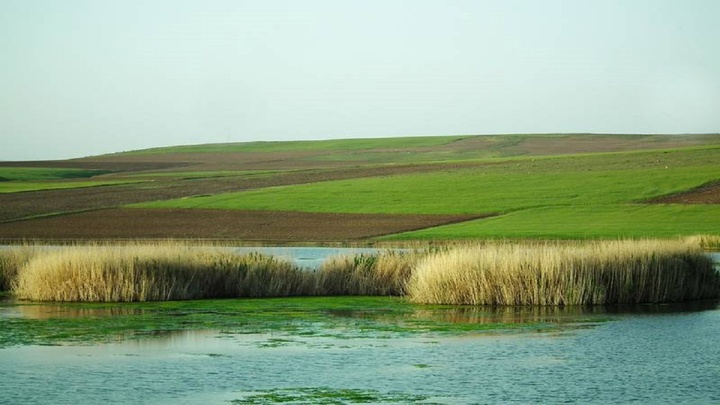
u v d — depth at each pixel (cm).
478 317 3139
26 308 3312
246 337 2705
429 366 2294
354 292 3956
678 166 12144
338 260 4081
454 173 12650
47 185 13388
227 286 3797
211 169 18650
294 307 3403
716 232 7312
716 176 10812
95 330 2806
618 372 2230
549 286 3481
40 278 3575
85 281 3550
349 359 2381
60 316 3102
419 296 3594
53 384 2084
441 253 3844
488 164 14100
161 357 2400
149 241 7275
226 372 2217
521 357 2409
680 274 3631
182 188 12256
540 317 3134
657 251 3688
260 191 11256
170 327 2884
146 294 3594
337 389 2048
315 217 9019
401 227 8200
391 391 2033
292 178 13400
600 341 2645
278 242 7356
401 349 2522
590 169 12306
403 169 14062
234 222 8769
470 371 2241
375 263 4056
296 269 3984
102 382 2103
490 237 7206
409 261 4069
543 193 10169
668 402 1942
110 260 3612
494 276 3516
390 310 3325
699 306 3438
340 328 2884
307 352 2475
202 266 3769
